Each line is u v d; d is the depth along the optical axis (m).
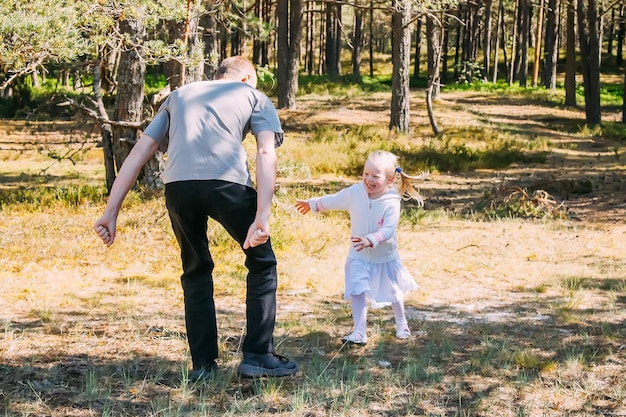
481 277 8.31
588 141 27.89
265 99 4.37
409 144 24.08
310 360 5.04
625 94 35.56
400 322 5.62
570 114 36.53
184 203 4.21
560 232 11.62
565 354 5.33
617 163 21.86
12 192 14.62
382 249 5.41
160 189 13.97
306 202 5.46
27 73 9.93
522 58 53.59
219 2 14.66
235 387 4.44
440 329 5.90
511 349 5.42
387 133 25.69
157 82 43.56
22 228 10.83
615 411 4.23
